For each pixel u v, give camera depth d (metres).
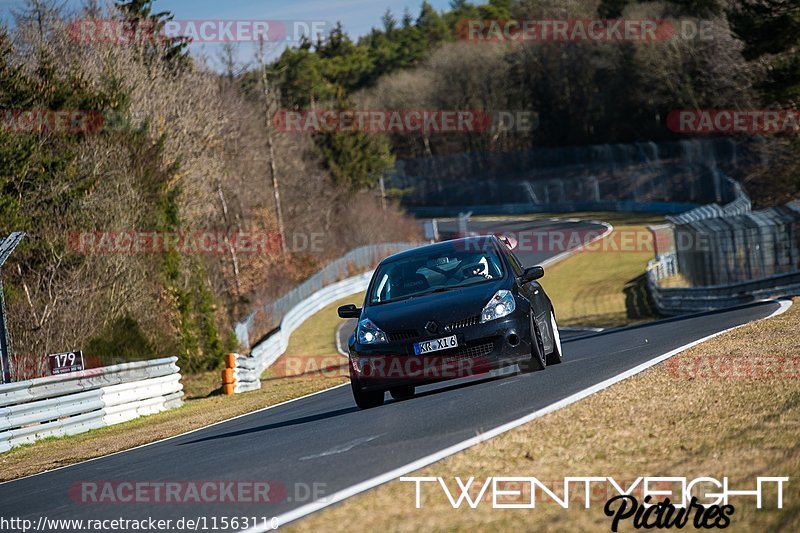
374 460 25.83
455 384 44.81
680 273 160.50
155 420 66.94
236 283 193.88
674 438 24.17
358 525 18.80
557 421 27.66
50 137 116.69
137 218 122.81
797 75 131.12
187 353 117.94
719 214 156.62
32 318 101.94
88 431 64.69
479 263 42.09
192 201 167.62
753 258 118.12
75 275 106.62
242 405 66.75
